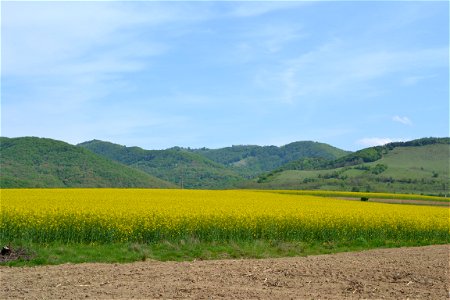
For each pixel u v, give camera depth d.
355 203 42.09
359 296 11.43
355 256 18.62
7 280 12.72
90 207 25.56
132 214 22.61
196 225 21.80
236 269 14.55
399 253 19.67
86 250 18.44
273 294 11.38
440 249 21.50
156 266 15.16
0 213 21.20
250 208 28.17
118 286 11.97
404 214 29.48
